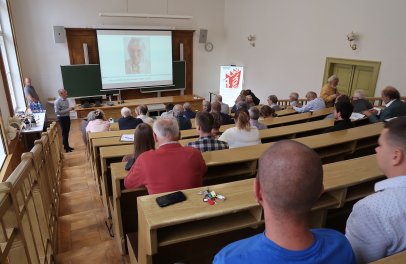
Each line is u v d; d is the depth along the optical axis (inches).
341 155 112.1
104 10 326.0
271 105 217.6
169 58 364.8
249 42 350.6
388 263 34.0
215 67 402.6
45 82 319.9
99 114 199.8
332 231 31.5
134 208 88.0
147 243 51.3
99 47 326.0
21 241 54.1
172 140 68.4
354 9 225.9
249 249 27.7
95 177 145.4
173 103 343.0
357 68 236.4
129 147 104.2
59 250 92.0
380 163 39.9
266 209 27.8
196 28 378.0
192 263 63.7
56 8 306.3
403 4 193.6
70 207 124.5
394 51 202.8
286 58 299.1
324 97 211.5
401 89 201.9
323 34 254.7
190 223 55.5
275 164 26.5
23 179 62.3
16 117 195.3
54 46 314.8
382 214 36.1
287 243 26.8
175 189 65.4
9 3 258.2
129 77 348.8
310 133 134.9
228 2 378.9
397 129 37.4
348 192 67.9
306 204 26.2
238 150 87.5
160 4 350.6
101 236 99.6
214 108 180.2
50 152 125.3
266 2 314.8
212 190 56.9
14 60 260.7
